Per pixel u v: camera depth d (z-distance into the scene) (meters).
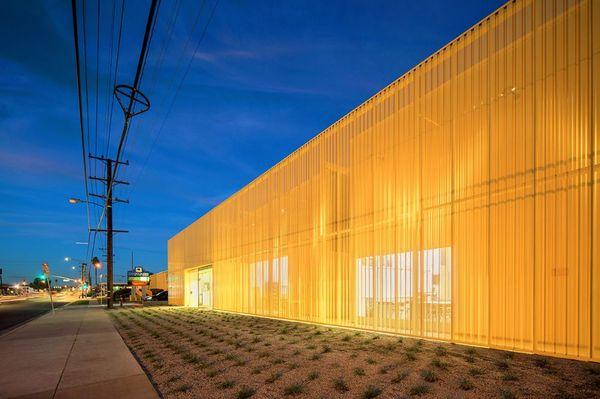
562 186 5.86
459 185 7.45
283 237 14.12
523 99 6.49
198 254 25.47
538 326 5.93
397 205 8.91
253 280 16.52
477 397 4.30
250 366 6.29
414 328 8.14
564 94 5.96
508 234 6.48
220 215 21.45
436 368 5.53
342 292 10.63
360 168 10.27
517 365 5.48
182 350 8.00
